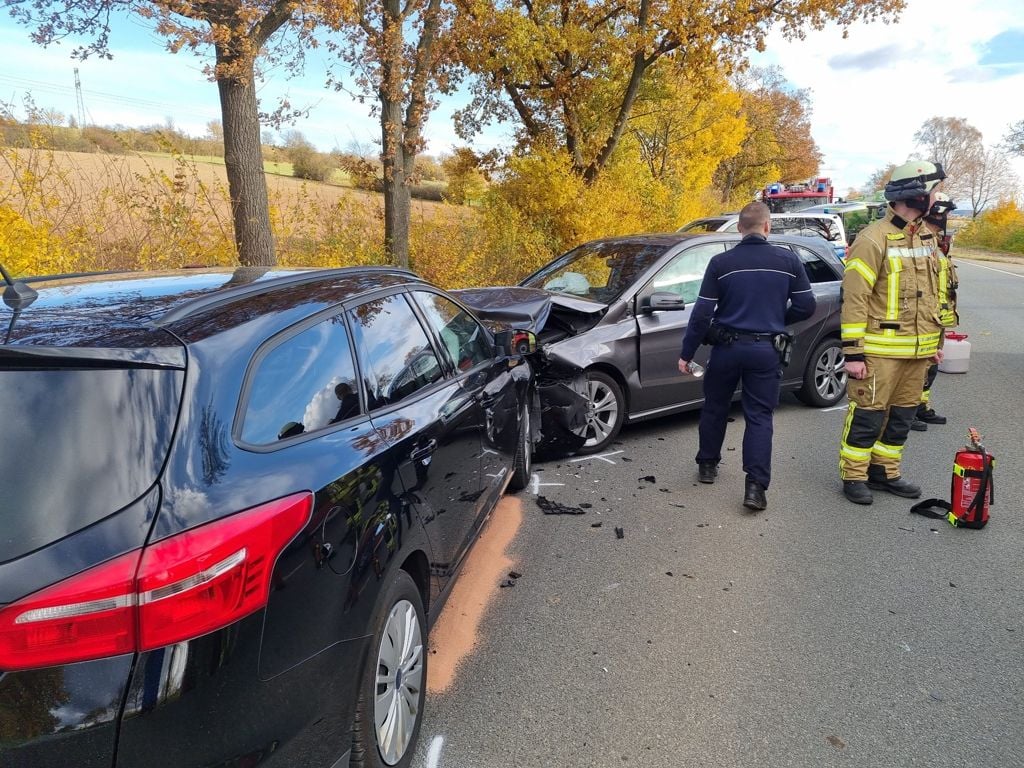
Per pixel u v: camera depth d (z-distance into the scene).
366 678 2.12
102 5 6.96
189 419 1.76
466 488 3.27
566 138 17.48
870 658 3.13
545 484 5.27
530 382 5.15
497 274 13.24
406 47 11.38
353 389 2.46
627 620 3.46
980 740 2.62
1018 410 7.05
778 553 4.14
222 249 8.32
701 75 16.62
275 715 1.76
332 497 2.01
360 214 11.19
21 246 6.35
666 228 19.75
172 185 8.04
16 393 1.68
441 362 3.29
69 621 1.48
